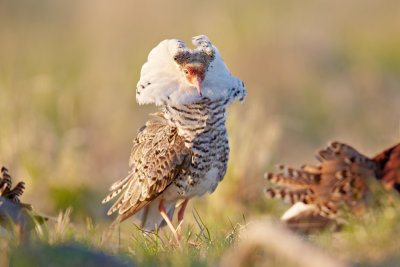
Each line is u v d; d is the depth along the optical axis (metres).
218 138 8.84
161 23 25.19
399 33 24.41
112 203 12.88
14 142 13.29
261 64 20.11
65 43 26.17
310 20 24.00
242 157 12.02
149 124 9.40
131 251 7.45
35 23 28.75
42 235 7.29
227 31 21.03
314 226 6.76
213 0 25.73
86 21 27.22
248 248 5.98
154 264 6.56
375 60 22.39
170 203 9.20
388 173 6.54
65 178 13.17
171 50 8.76
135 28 25.58
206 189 9.05
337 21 25.58
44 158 13.47
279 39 20.88
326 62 20.89
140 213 9.42
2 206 7.35
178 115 8.73
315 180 6.70
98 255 6.25
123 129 17.77
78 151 14.75
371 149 14.39
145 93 8.83
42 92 15.52
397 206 6.38
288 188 6.78
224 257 6.43
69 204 12.62
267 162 12.23
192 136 8.71
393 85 19.92
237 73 20.02
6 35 27.11
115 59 22.41
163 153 8.77
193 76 8.58
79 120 17.09
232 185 11.69
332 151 6.74
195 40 8.98
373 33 24.83
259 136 12.68
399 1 26.91
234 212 11.14
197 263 6.43
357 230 6.33
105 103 18.67
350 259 6.05
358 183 6.53
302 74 20.05
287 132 17.31
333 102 18.94
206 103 8.73
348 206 6.52
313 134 17.70
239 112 13.83
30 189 12.84
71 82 19.91
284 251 5.79
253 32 21.25
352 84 19.86
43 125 14.42
